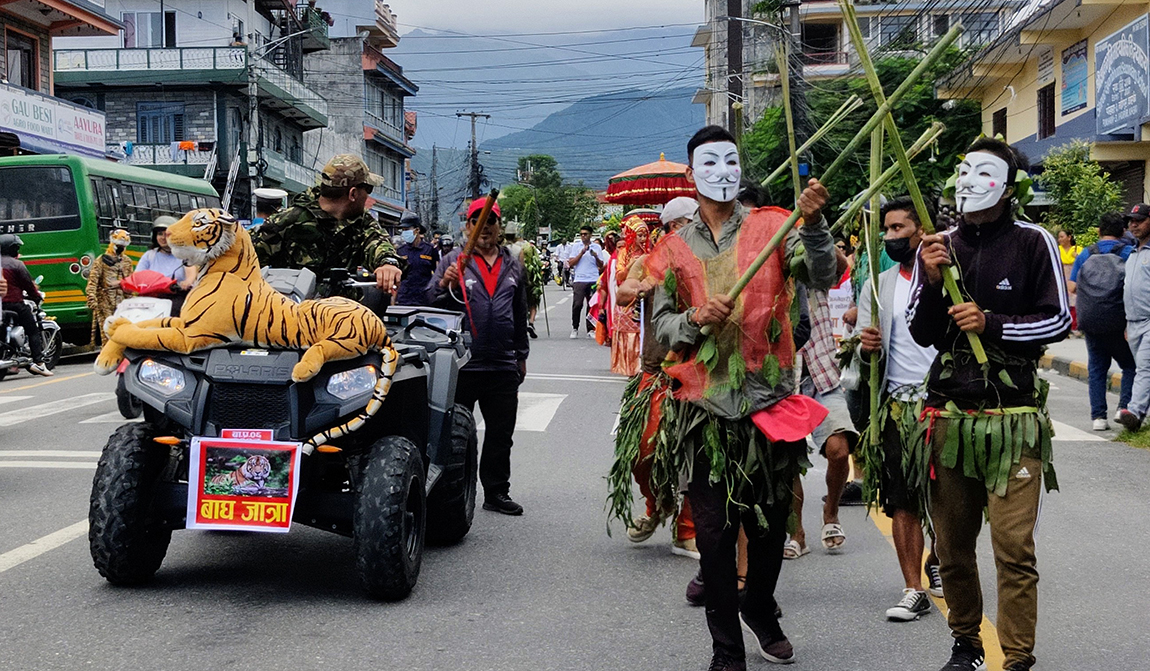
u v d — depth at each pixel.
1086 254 15.62
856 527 7.30
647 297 4.81
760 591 4.68
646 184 15.76
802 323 5.55
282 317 5.42
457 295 7.67
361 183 6.59
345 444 5.95
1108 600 5.73
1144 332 10.52
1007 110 29.17
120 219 21.19
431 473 6.29
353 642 4.96
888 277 5.29
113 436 5.68
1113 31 23.47
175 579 5.97
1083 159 22.70
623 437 5.87
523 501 8.05
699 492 4.32
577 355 18.56
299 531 7.16
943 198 4.96
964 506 4.34
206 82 42.00
